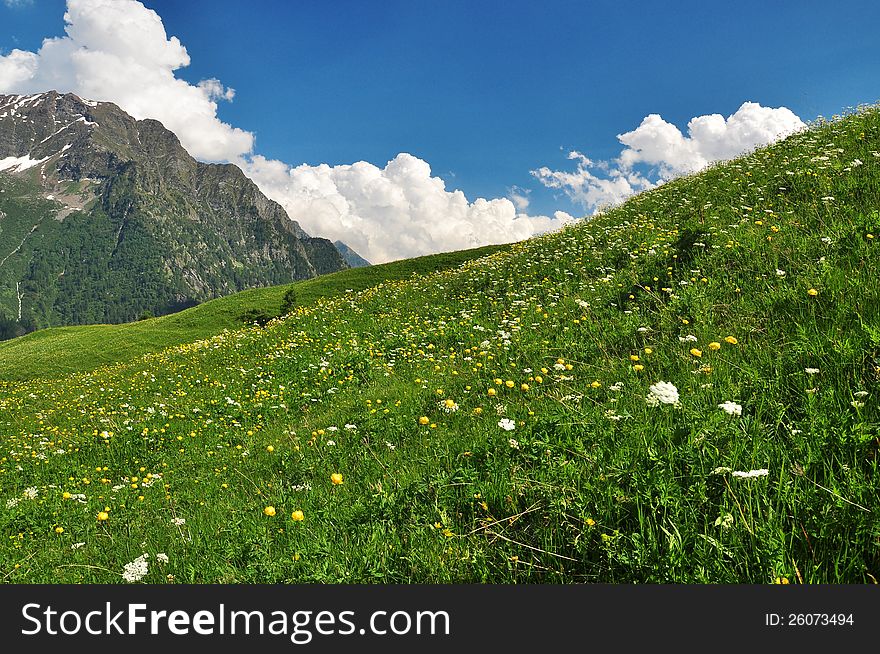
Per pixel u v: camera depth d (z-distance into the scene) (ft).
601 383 19.40
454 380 27.86
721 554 8.67
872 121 49.93
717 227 36.24
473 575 10.38
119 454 35.88
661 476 10.68
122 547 18.21
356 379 37.68
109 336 169.58
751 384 14.37
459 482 13.46
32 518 24.29
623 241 46.68
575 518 10.78
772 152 58.29
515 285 49.88
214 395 46.75
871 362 13.24
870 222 24.35
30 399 74.02
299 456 24.00
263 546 13.48
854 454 10.16
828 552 8.46
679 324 23.25
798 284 21.11
